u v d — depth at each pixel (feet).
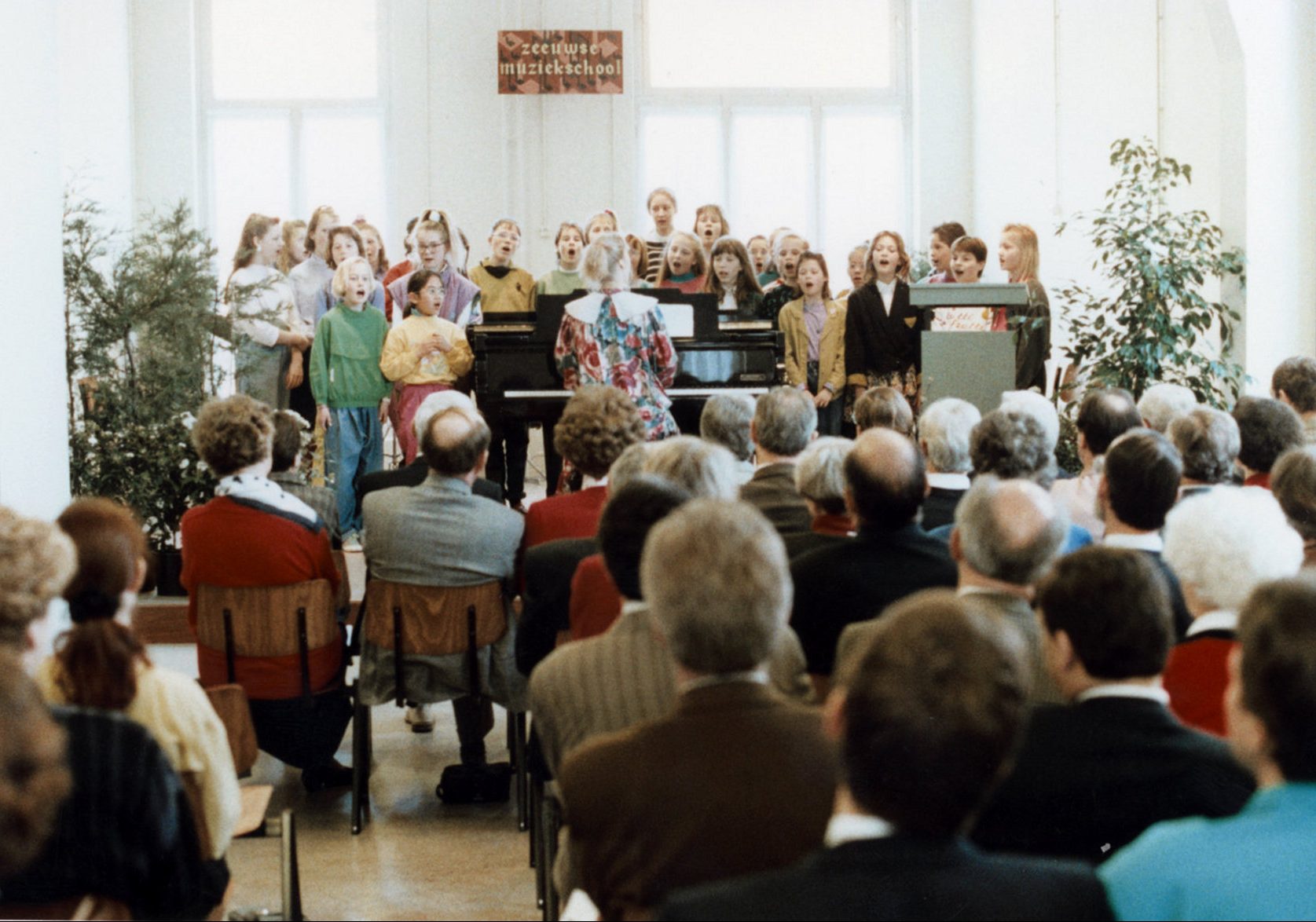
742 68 44.42
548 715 8.11
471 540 13.66
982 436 12.51
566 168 43.16
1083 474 13.82
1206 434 12.48
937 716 4.48
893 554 9.95
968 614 4.68
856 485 9.96
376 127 43.45
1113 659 6.86
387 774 16.25
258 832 10.27
